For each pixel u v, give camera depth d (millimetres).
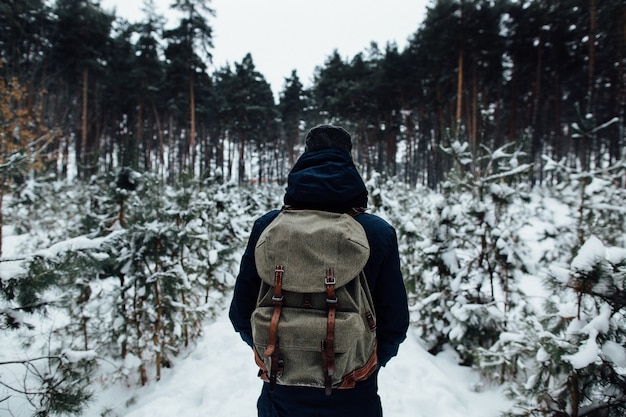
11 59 26109
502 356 3803
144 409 3965
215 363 4984
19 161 3654
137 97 31844
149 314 5109
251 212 14680
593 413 2449
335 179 1296
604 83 26547
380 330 1285
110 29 29688
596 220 5129
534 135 28031
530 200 5145
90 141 34781
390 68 30891
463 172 5516
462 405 3826
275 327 1062
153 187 6449
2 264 3084
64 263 3191
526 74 28562
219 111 36969
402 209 10016
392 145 38688
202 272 7277
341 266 1105
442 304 5352
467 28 23500
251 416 3521
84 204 10516
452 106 32938
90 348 5062
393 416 3432
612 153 20516
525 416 2695
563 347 2424
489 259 5250
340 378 1095
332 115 33250
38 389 3213
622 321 2422
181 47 25859
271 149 54594
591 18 21469
